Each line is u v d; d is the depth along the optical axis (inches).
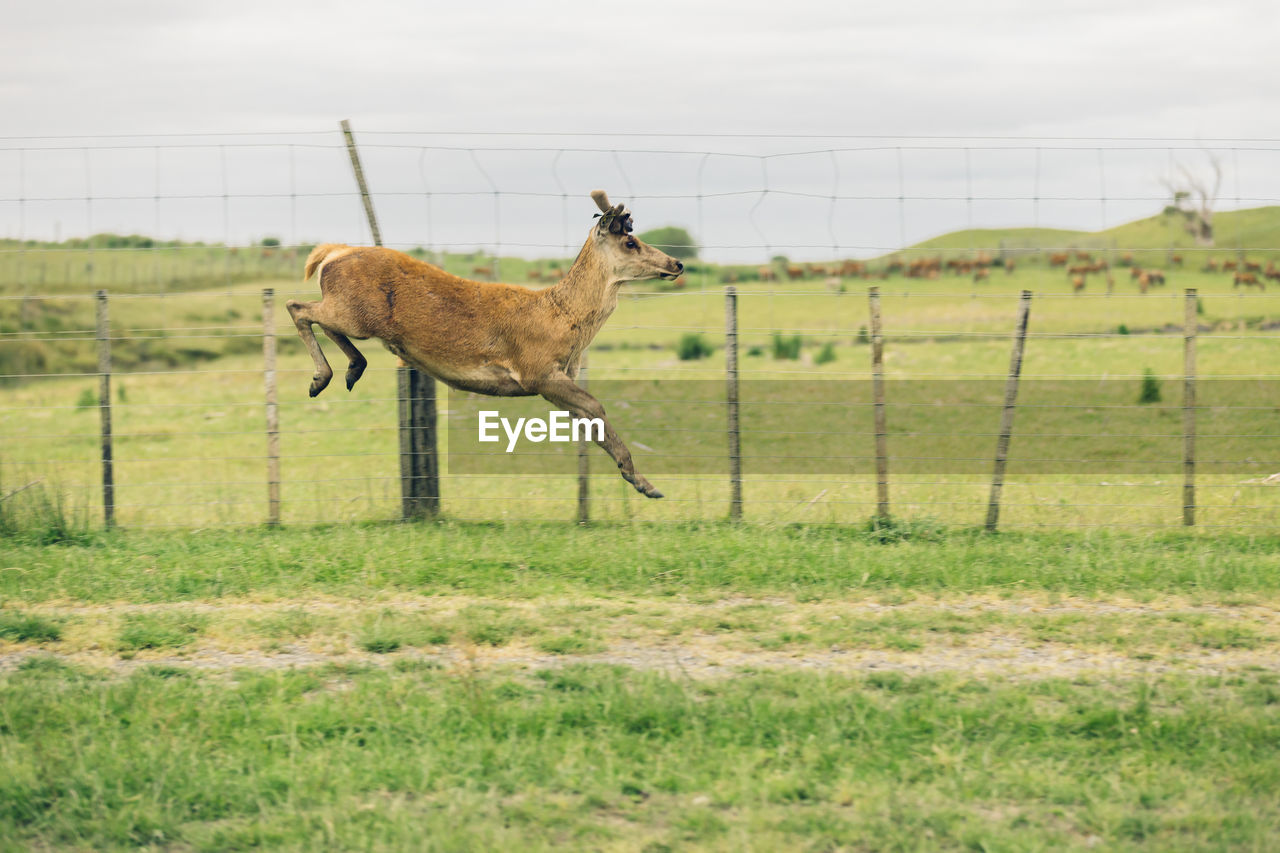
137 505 460.1
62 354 1028.5
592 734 225.9
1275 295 396.8
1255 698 246.1
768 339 1072.8
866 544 375.2
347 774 206.7
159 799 199.9
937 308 1425.9
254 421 748.6
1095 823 191.2
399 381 420.8
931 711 234.1
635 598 319.0
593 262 391.9
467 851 180.4
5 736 221.9
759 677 255.9
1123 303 1419.8
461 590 326.0
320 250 392.5
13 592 321.1
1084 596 320.5
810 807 197.8
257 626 291.0
